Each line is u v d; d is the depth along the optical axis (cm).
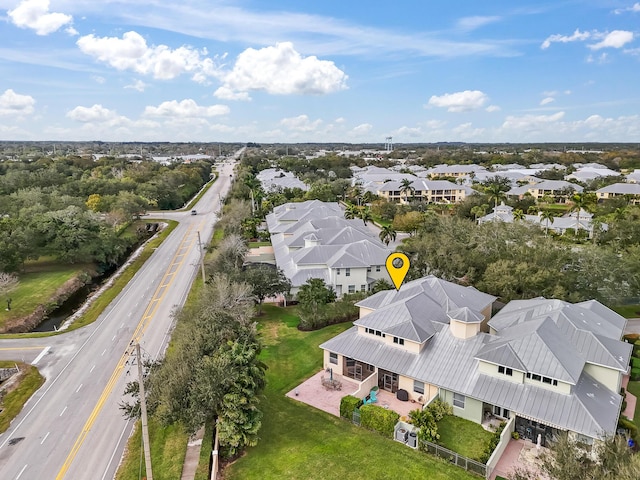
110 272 8762
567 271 5562
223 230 10206
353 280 6525
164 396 3083
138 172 18025
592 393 3234
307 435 3425
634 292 5403
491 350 3478
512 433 3288
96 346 5175
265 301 6538
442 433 3338
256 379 3378
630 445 3070
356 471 2998
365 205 13462
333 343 4350
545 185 14212
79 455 3331
